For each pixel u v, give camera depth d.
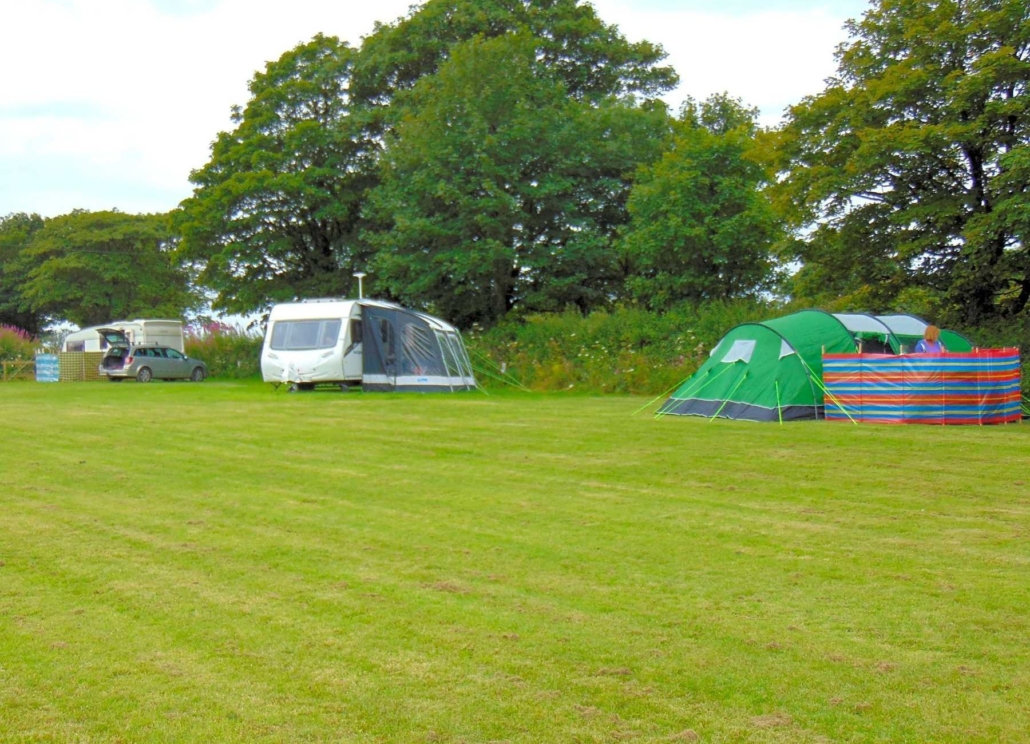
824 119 21.44
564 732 4.20
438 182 31.61
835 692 4.61
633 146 33.91
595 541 7.49
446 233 31.66
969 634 5.38
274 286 39.69
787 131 21.84
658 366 25.88
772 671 4.86
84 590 6.21
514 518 8.32
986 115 18.92
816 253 22.03
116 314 64.50
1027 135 18.92
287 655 5.07
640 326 28.62
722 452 11.77
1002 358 14.91
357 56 38.38
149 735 4.18
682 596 6.08
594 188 34.03
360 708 4.43
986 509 8.56
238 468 10.98
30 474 10.62
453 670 4.87
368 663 4.96
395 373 26.02
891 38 21.05
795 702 4.50
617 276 35.28
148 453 12.16
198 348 42.25
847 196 20.44
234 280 39.94
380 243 34.03
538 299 33.69
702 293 30.28
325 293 38.75
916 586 6.27
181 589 6.23
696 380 17.02
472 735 4.17
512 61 32.59
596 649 5.15
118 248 65.25
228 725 4.27
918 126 19.66
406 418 16.28
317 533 7.78
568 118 33.47
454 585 6.31
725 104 38.84
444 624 5.55
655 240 29.47
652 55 38.59
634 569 6.70
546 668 4.90
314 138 37.47
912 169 20.00
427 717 4.34
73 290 63.72
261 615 5.71
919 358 14.79
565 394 25.38
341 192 38.22
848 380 15.38
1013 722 4.29
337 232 39.75
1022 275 19.16
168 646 5.21
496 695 4.57
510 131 31.64
